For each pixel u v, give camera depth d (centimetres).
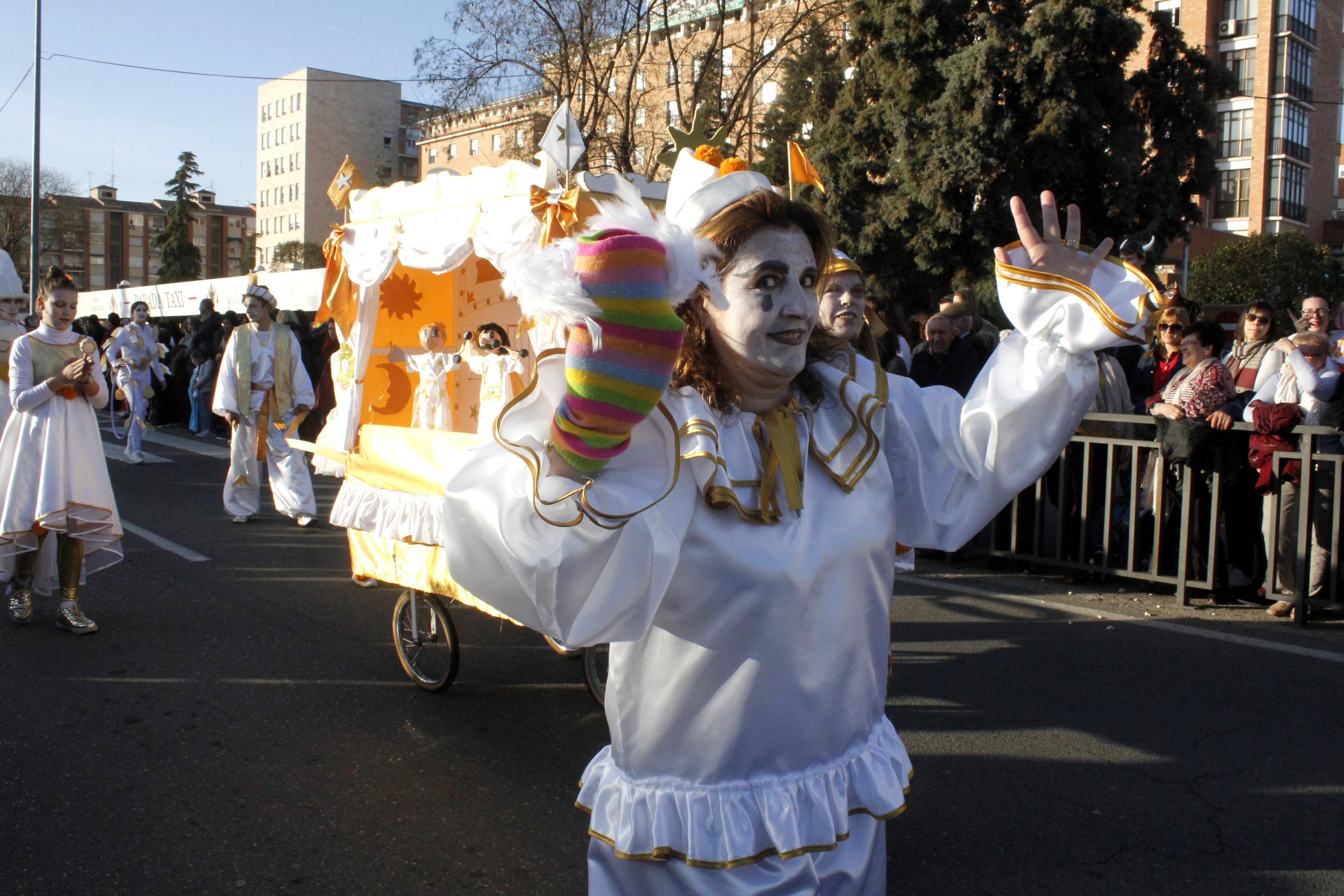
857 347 338
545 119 2272
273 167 10119
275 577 676
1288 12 4453
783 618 167
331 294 611
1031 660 506
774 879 167
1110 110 2145
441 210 534
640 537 154
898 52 2233
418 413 640
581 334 144
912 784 370
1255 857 318
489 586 157
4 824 338
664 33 2567
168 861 315
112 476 1133
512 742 409
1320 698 452
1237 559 610
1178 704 445
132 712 437
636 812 173
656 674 172
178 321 2395
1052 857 319
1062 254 197
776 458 171
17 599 562
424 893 299
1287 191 4606
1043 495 689
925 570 711
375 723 428
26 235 7012
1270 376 630
